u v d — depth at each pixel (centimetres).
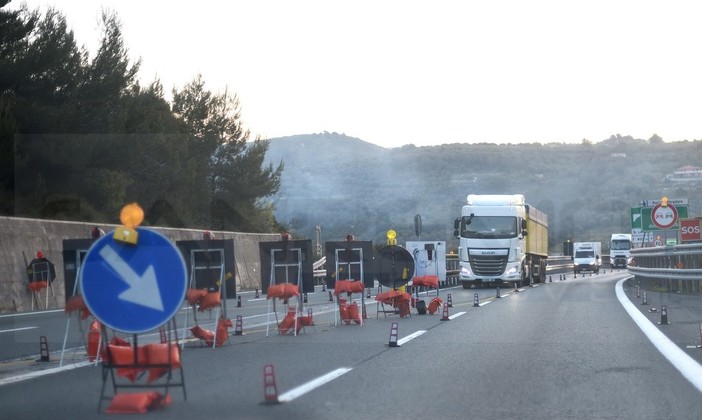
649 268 3134
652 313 2038
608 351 1252
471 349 1294
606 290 3406
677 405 802
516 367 1077
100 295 753
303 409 780
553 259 5691
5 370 1131
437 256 4000
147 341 1412
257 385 930
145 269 751
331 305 2709
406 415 751
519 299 2855
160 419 738
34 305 2442
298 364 1120
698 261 2698
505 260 4100
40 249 2478
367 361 1147
